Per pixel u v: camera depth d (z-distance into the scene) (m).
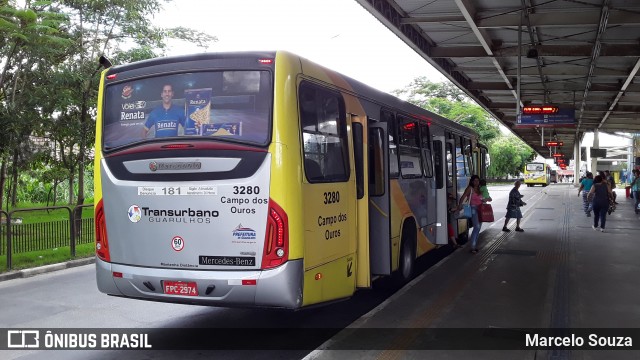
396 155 8.61
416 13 14.70
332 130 6.27
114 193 5.94
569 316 6.80
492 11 14.48
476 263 10.68
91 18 16.09
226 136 5.48
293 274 5.28
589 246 13.18
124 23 16.53
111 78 6.14
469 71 22.09
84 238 13.87
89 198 30.34
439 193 11.06
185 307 7.96
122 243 5.90
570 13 14.14
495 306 7.23
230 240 5.40
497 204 31.69
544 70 21.22
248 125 5.44
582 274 9.55
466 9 13.32
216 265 5.45
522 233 16.03
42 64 14.90
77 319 7.30
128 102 5.99
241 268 5.37
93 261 12.38
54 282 10.00
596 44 16.48
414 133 9.70
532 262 10.80
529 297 7.77
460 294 7.92
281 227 5.26
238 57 5.57
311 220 5.62
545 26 14.95
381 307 7.12
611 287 8.48
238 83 5.54
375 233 7.55
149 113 5.85
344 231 6.36
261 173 5.32
